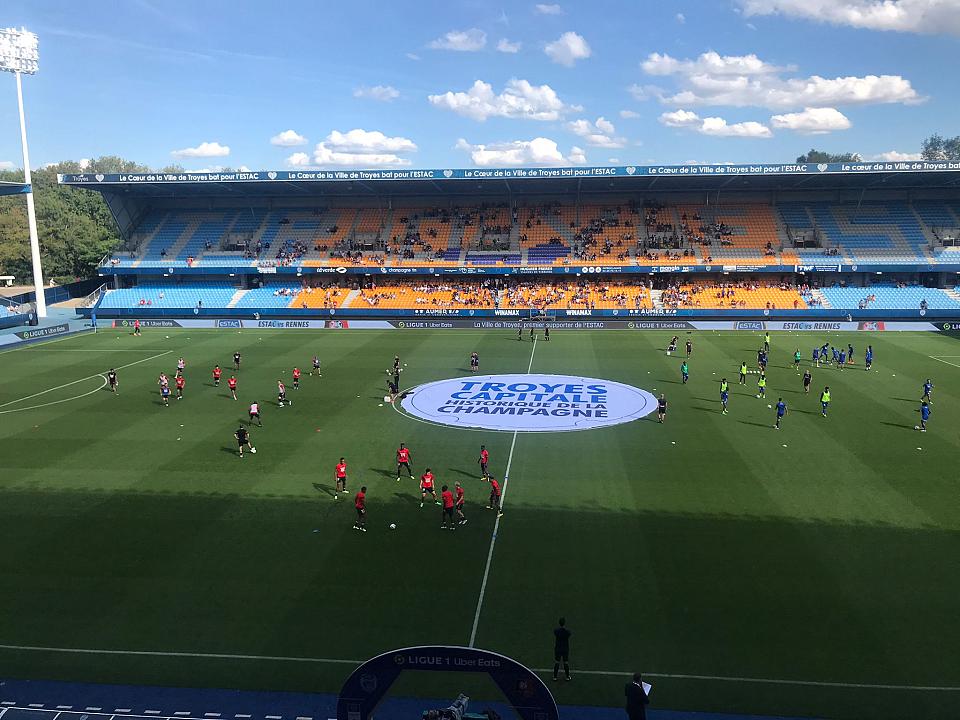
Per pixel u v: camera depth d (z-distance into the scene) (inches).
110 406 1899.6
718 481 1312.7
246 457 1480.1
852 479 1310.3
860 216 3580.2
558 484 1312.7
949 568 979.9
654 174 3073.3
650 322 3228.3
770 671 774.5
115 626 880.9
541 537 1097.4
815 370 2255.2
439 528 1135.0
